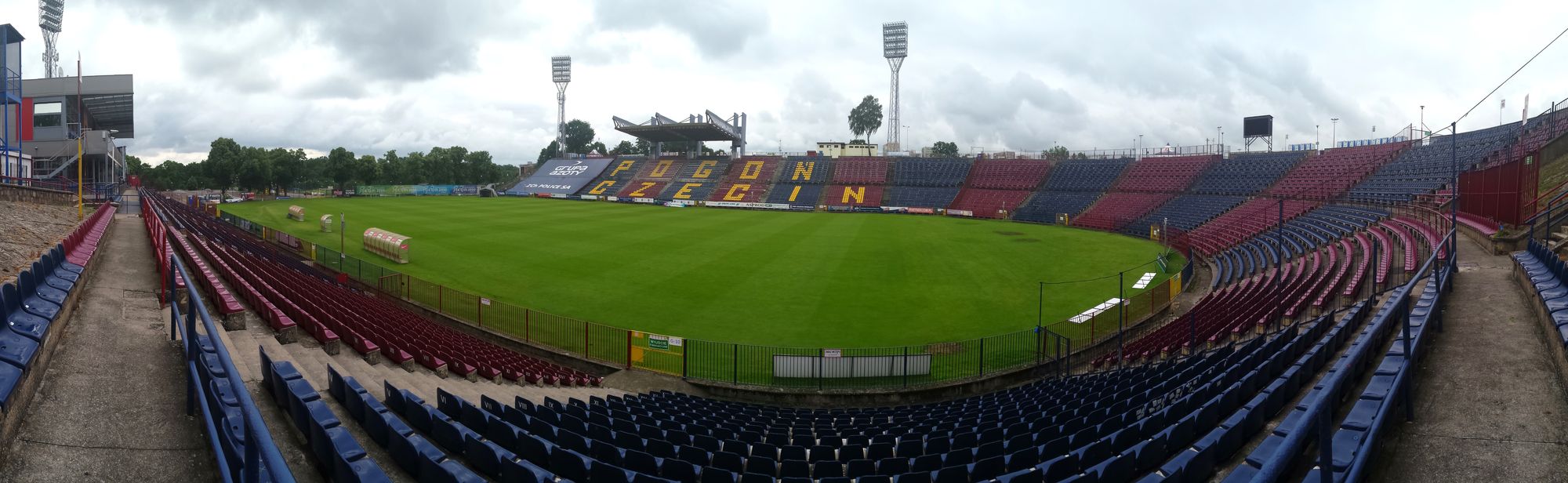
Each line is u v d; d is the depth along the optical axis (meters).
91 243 23.50
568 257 43.97
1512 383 9.94
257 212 76.38
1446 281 16.73
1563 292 13.62
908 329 27.48
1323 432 4.56
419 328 22.11
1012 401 16.59
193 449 7.70
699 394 20.45
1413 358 10.52
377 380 14.01
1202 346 21.17
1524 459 7.60
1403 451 7.91
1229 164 86.88
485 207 89.56
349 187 129.75
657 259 43.84
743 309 30.42
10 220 27.12
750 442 12.38
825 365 21.38
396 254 42.41
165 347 11.29
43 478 6.82
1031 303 32.28
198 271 20.55
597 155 147.62
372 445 9.20
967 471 9.26
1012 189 99.31
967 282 37.41
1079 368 23.09
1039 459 9.91
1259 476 3.49
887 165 114.44
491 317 28.09
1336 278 26.75
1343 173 69.62
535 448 9.67
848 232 63.88
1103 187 92.06
